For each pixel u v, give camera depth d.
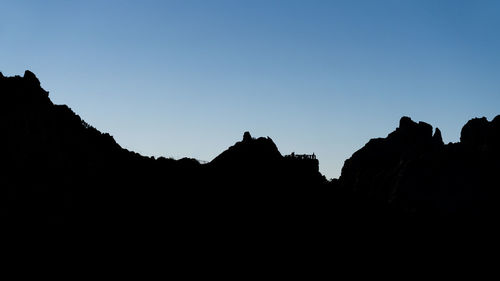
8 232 53.31
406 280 79.69
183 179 87.38
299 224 83.00
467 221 111.44
